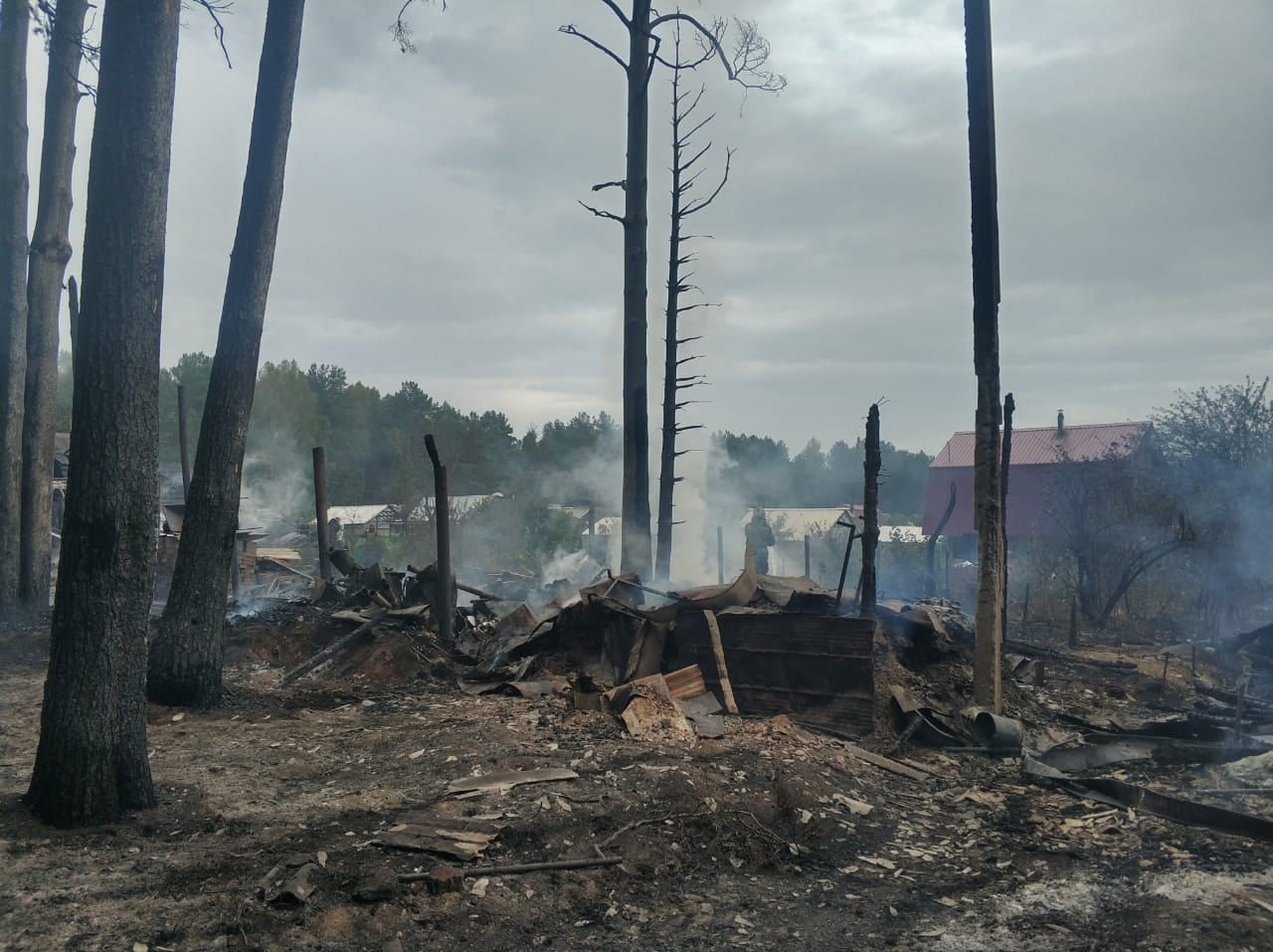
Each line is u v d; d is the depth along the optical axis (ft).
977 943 16.46
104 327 19.31
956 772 27.68
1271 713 34.19
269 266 31.68
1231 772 26.66
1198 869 19.60
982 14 33.19
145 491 19.90
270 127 31.48
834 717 30.04
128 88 19.65
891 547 100.32
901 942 16.48
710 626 31.83
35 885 16.20
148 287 19.79
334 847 18.31
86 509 19.27
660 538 55.06
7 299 47.42
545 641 36.76
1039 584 74.84
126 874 16.83
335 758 25.09
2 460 46.98
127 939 14.61
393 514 137.90
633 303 52.26
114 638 19.51
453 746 25.58
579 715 28.73
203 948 14.52
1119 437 122.31
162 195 20.06
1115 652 52.60
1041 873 19.66
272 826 19.57
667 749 25.64
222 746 25.98
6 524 47.06
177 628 30.19
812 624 30.89
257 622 42.04
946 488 133.80
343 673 36.35
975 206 33.32
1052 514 74.90
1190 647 50.93
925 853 20.99
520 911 16.55
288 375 244.83
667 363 55.93
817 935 16.70
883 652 33.94
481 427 257.75
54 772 19.08
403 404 277.64
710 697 30.50
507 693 33.09
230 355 30.89
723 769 23.93
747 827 20.77
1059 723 34.68
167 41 20.15
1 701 31.37
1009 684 36.83
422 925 15.74
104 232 19.36
